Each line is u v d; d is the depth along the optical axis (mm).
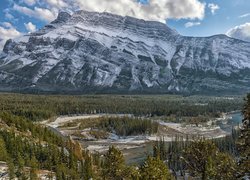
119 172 58594
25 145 134500
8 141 133375
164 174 48594
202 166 39656
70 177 110625
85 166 113062
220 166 32719
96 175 103000
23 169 109625
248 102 28031
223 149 141750
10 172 104250
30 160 122938
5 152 125438
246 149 27906
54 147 135875
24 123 172500
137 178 50938
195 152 40188
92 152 186125
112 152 59625
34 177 104625
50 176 109188
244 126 28234
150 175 47719
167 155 144125
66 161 130500
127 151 192250
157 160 49688
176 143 153000
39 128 176250
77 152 146000
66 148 154000
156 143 172375
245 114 28109
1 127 155750
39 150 133375
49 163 124562
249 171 27656
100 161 132750
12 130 146625
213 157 39656
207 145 40344
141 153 183625
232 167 29250
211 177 38562
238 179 28344
